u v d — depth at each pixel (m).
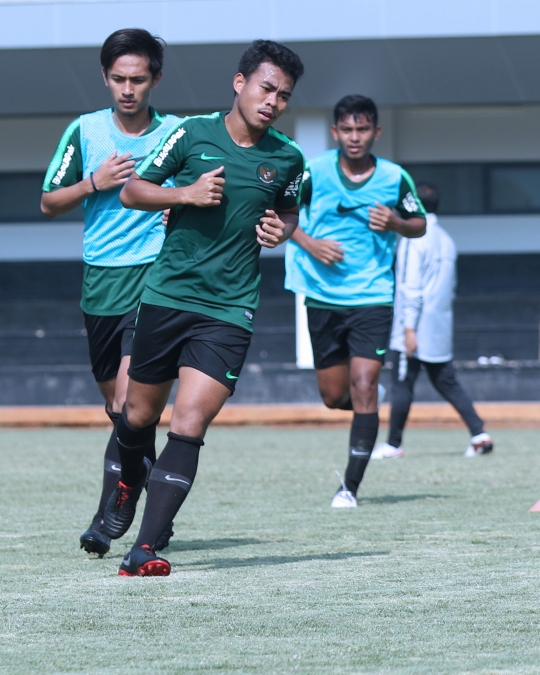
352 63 42.84
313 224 19.22
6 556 13.63
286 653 8.73
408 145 52.47
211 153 12.05
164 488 12.02
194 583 11.63
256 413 40.16
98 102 44.78
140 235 14.36
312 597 10.86
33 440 34.03
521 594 10.98
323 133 45.03
